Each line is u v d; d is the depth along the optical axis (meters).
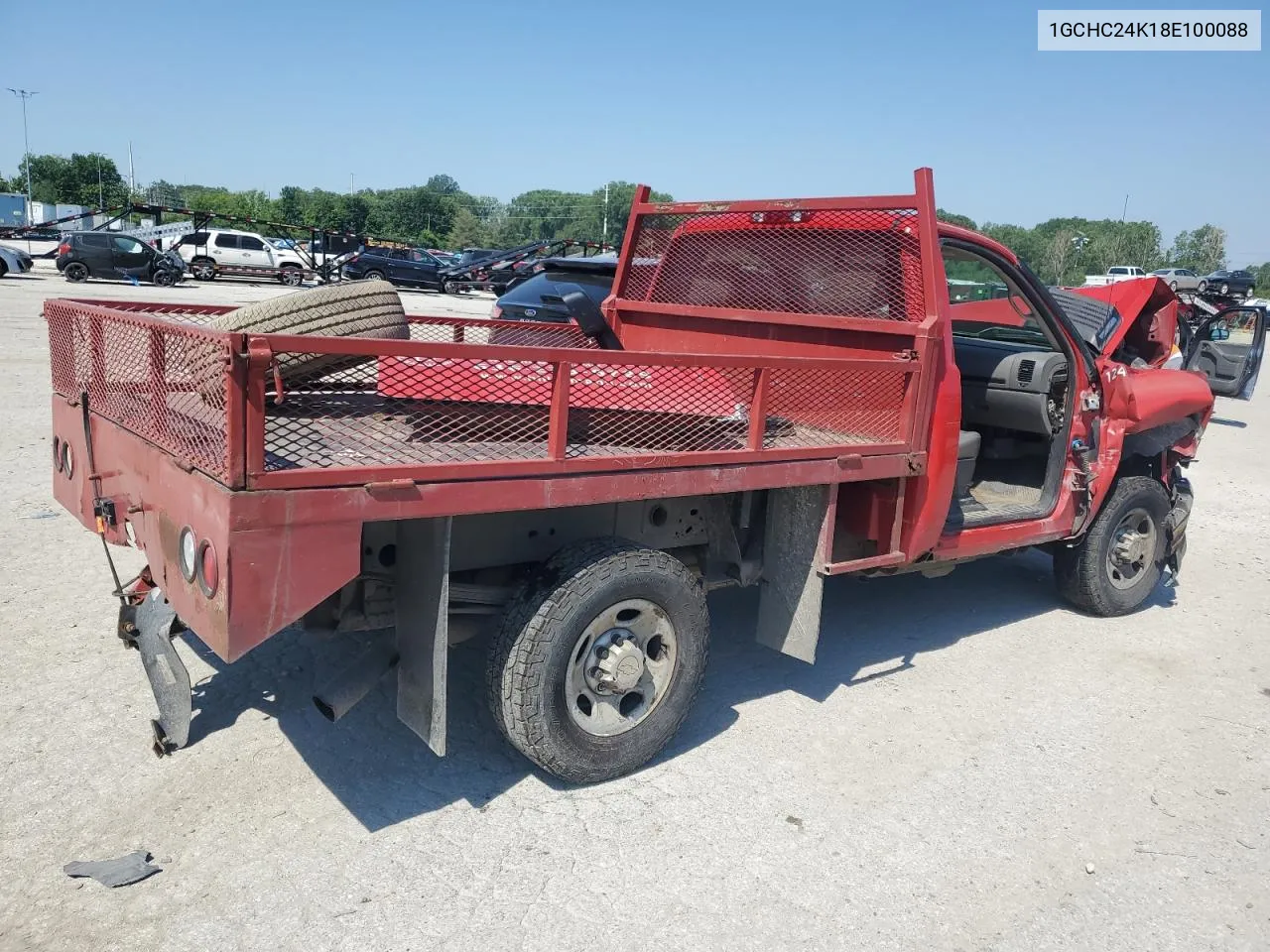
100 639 4.45
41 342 13.87
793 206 4.40
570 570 3.28
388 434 2.93
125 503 3.32
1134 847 3.42
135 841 3.07
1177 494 6.15
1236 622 5.91
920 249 3.99
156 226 32.09
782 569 4.04
